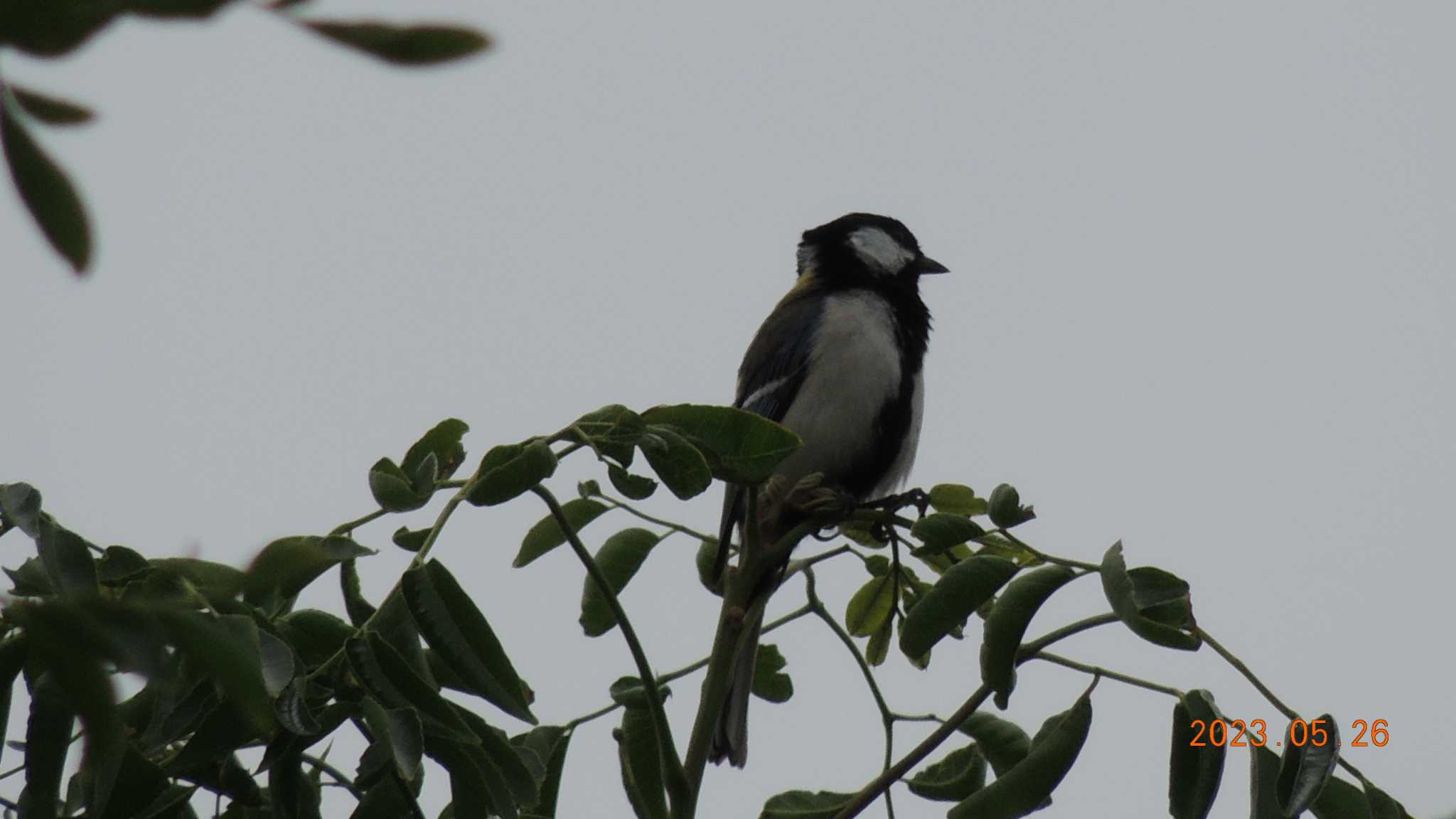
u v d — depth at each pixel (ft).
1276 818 18.45
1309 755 18.65
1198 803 19.31
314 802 18.12
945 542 22.06
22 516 16.71
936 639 20.56
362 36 7.29
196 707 16.35
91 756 8.34
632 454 20.30
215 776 18.53
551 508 20.29
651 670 21.24
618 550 26.04
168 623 8.59
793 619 26.25
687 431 20.72
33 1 7.06
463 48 7.36
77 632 8.37
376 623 17.22
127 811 16.70
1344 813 19.47
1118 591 19.53
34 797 16.10
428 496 19.07
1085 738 20.24
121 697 8.44
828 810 24.11
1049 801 20.16
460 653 17.04
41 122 7.68
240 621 13.99
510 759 17.56
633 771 23.76
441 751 17.39
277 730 16.69
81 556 16.49
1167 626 19.24
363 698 17.01
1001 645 19.86
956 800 24.16
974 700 21.42
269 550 13.67
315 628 17.58
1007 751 23.89
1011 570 20.65
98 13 7.15
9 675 15.10
